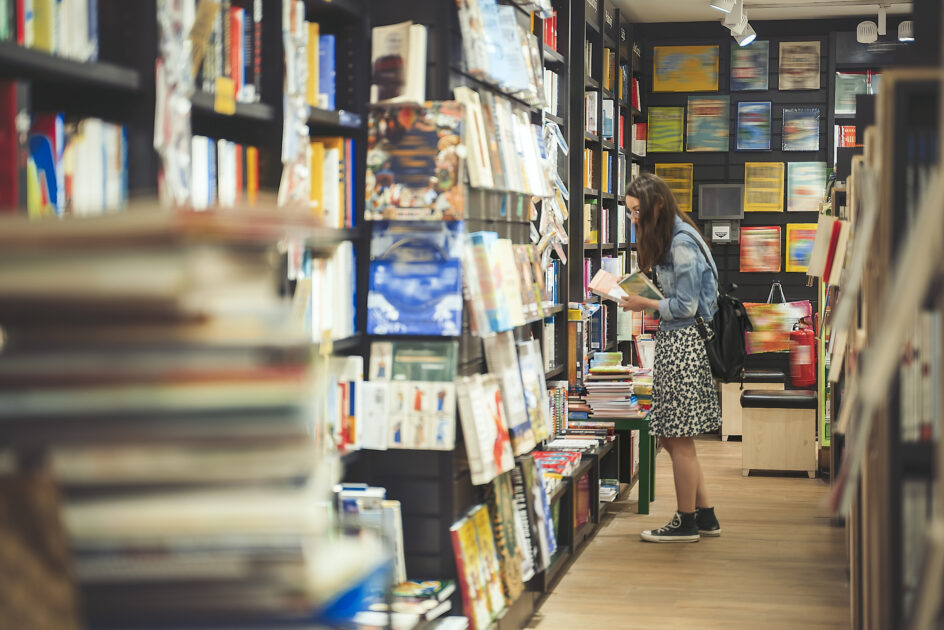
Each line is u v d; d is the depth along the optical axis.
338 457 3.33
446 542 3.59
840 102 9.94
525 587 4.39
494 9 3.96
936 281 2.13
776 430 7.52
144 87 2.10
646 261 5.55
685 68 10.20
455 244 3.53
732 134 10.19
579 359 6.63
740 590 4.82
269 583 1.10
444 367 3.56
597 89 7.71
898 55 2.36
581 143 6.79
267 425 1.11
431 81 3.60
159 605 1.10
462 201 3.47
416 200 3.49
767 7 9.48
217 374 1.11
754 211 10.12
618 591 4.81
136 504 1.10
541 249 5.11
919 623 1.25
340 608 1.15
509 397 3.98
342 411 3.41
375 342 3.61
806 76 10.00
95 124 2.02
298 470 1.12
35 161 1.86
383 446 3.57
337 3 3.31
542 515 4.43
